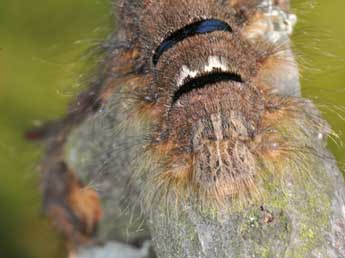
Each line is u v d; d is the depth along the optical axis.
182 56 0.14
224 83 0.14
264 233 0.14
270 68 0.15
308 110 0.15
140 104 0.15
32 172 0.20
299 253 0.14
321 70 0.16
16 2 0.21
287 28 0.15
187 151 0.14
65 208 0.18
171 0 0.15
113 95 0.16
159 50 0.15
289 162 0.14
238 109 0.14
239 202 0.14
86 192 0.17
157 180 0.14
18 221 0.20
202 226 0.14
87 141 0.17
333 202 0.14
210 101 0.14
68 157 0.18
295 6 0.16
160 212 0.14
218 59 0.14
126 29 0.15
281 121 0.14
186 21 0.14
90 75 0.16
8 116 0.20
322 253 0.14
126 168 0.15
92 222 0.18
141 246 0.17
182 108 0.14
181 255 0.14
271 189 0.14
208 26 0.14
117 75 0.16
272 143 0.14
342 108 0.15
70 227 0.18
